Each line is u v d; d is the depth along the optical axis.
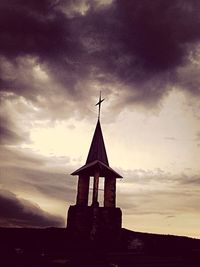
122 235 18.88
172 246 17.64
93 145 22.55
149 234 19.25
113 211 19.05
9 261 13.57
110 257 14.77
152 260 14.09
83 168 20.36
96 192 19.39
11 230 18.42
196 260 14.37
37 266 12.80
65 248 17.03
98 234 18.16
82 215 18.89
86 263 13.40
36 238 18.09
